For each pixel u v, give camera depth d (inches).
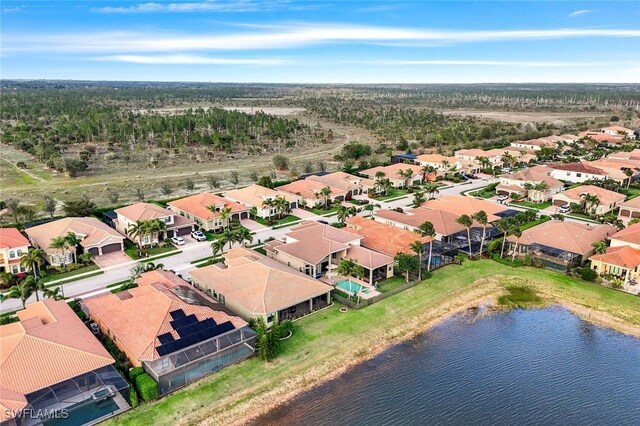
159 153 6545.3
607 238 3147.1
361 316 2346.2
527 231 3282.5
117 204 4079.7
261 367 1921.8
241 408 1697.8
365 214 3993.6
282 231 3567.9
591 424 1694.1
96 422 1573.6
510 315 2455.7
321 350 2057.1
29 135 7140.8
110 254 3038.9
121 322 1952.5
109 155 6235.2
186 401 1707.7
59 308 2062.0
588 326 2352.4
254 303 2180.1
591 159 6343.5
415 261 2667.3
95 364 1674.5
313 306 2397.9
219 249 2886.3
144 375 1722.4
